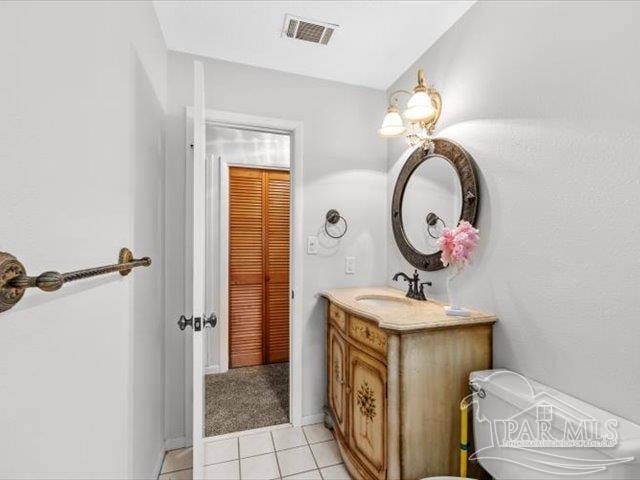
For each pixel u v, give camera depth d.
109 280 0.87
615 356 0.87
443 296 1.61
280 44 1.72
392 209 2.07
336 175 2.08
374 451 1.29
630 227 0.84
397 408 1.17
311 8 1.45
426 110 1.49
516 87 1.19
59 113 0.63
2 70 0.48
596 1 0.92
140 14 1.21
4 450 0.47
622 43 0.86
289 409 2.06
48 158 0.60
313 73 2.00
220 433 1.86
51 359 0.59
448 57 1.58
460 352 1.23
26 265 0.53
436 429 1.20
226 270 2.71
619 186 0.86
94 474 0.77
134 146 1.13
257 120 1.91
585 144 0.95
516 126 1.19
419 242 1.79
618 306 0.86
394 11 1.46
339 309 1.71
